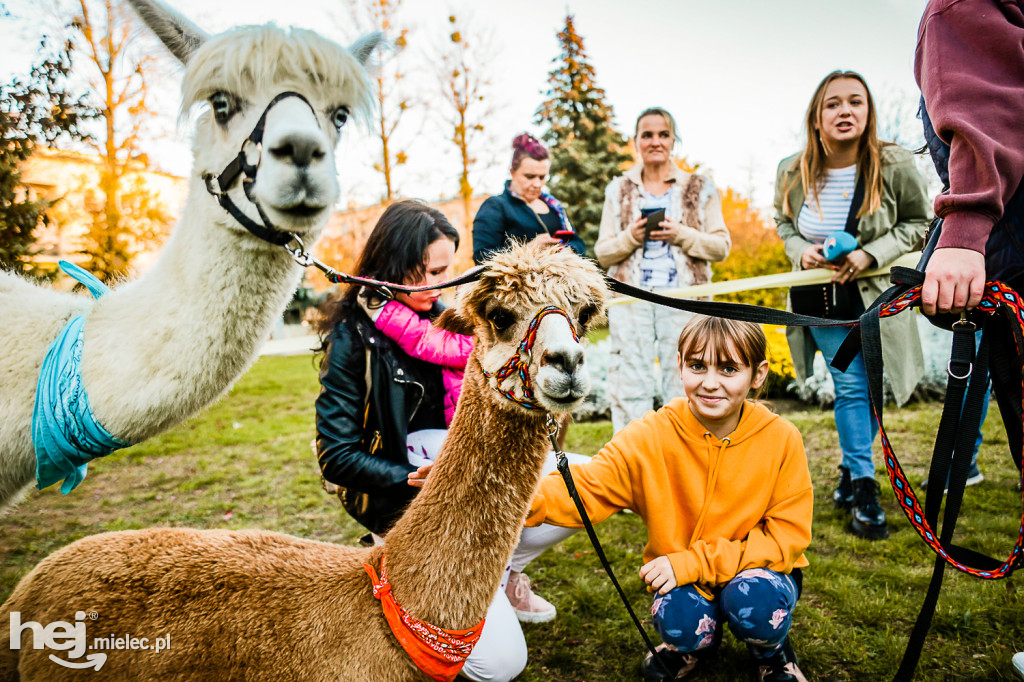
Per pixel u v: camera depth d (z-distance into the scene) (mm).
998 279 1979
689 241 4805
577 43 26812
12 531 4477
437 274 2623
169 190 10797
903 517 4148
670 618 2445
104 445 2248
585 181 24969
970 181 1804
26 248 6602
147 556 1968
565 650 2930
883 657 2771
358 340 2520
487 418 1843
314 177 2096
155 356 2205
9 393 2258
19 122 6641
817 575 3451
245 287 2305
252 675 1795
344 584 1888
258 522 4605
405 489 2414
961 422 1857
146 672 1815
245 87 2168
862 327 1932
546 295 1754
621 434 2643
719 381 2398
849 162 4125
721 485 2514
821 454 5559
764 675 2549
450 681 1862
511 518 1849
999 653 2711
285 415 8359
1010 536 3779
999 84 1820
